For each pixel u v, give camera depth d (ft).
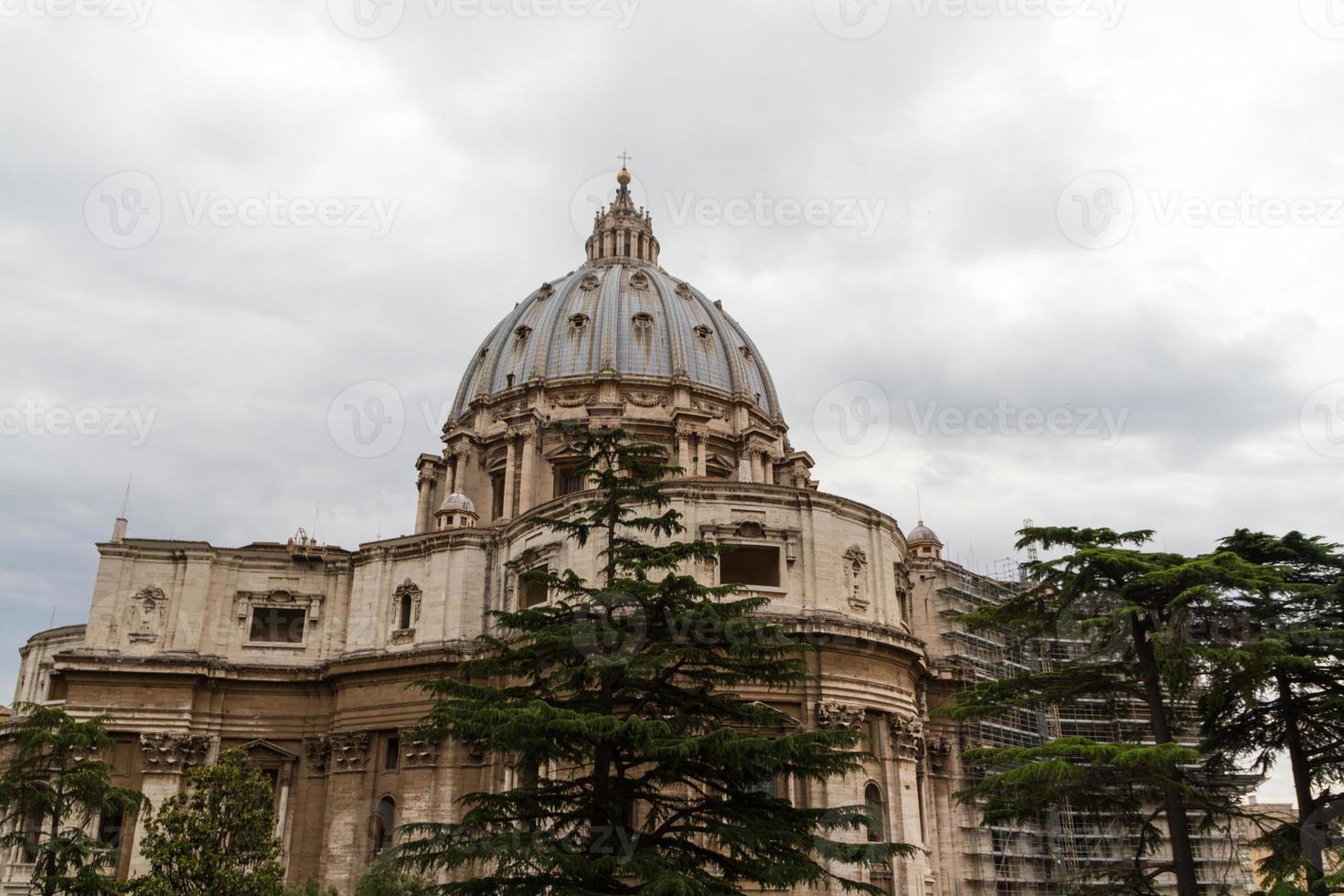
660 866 92.58
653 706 111.34
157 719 213.87
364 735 211.41
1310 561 139.44
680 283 335.47
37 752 160.45
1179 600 119.75
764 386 328.29
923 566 250.98
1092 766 120.88
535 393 282.97
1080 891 128.16
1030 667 250.16
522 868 97.91
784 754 98.48
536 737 98.02
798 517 196.85
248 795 144.36
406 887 153.28
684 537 190.39
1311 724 134.00
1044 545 137.08
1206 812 128.77
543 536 201.46
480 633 213.46
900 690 197.57
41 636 284.61
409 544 224.74
